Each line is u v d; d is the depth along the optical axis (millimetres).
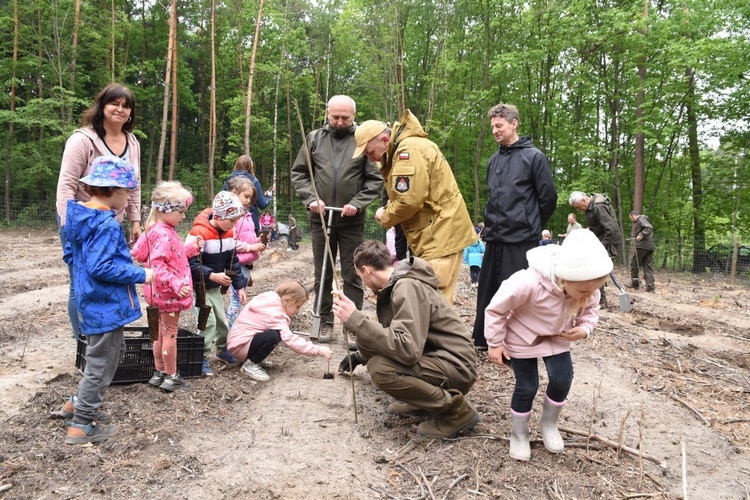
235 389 3775
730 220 20438
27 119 21984
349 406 3566
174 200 3496
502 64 21297
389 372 2975
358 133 3980
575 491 2666
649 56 18953
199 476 2629
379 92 26453
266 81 30297
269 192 10125
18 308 6406
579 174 23031
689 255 17188
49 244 16672
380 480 2670
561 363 2906
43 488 2471
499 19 23328
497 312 2816
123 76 26484
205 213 4270
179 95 31641
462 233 4078
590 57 20875
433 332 3152
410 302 2971
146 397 3488
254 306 4094
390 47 25156
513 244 4531
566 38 20016
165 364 3629
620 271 16594
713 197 20703
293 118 34438
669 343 5773
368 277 3295
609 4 20562
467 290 9125
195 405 3463
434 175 3988
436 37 27172
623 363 4949
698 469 2990
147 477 2605
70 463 2682
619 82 20734
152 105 30797
